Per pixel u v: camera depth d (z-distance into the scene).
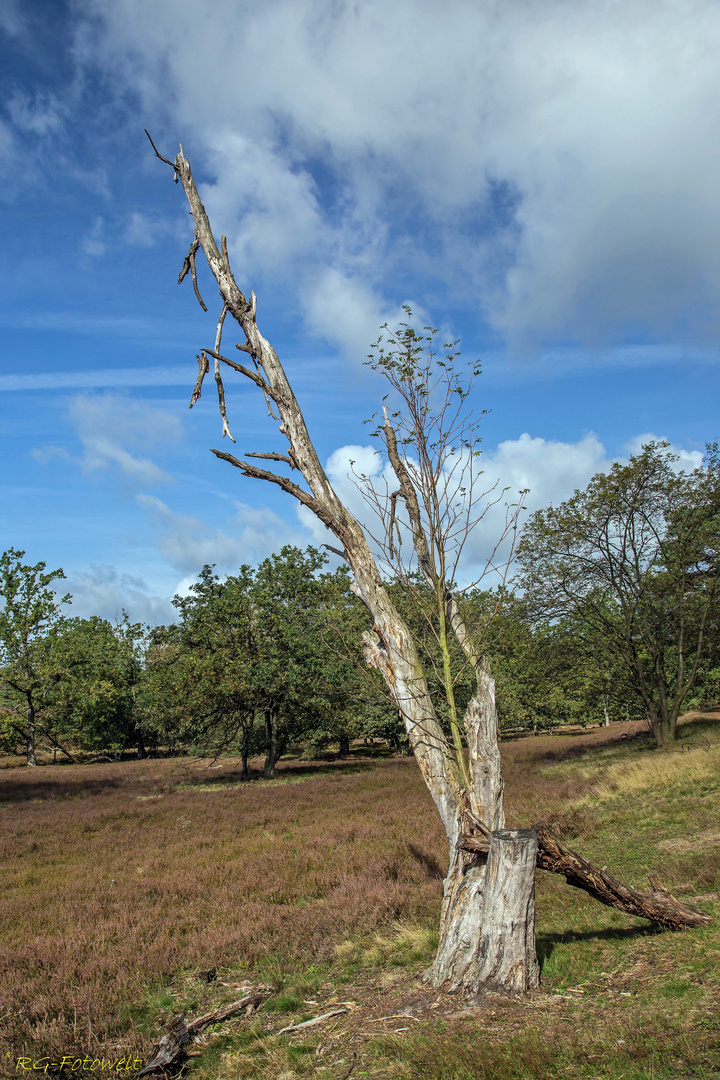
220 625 28.11
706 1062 3.40
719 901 6.34
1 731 36.78
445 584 5.83
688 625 23.67
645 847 9.42
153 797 22.36
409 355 5.80
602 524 23.34
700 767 14.43
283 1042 4.74
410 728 5.74
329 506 6.02
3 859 12.98
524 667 27.22
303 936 7.23
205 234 6.35
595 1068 3.54
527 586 24.52
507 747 35.00
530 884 4.92
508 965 4.84
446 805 5.53
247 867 10.64
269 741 28.70
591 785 15.93
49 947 7.08
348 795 19.52
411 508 6.41
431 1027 4.49
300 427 6.16
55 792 24.66
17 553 35.88
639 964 5.03
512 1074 3.59
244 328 6.29
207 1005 5.76
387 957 6.43
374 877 9.24
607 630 24.05
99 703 43.44
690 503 22.58
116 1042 4.98
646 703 23.34
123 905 8.82
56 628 37.31
